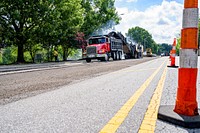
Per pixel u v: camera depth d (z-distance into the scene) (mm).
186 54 2457
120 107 3021
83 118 2531
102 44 23312
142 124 2309
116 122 2377
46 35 27297
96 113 2734
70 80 6500
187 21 2475
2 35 24797
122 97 3705
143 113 2717
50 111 2863
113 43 27141
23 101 3559
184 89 2443
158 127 2221
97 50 23219
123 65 14281
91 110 2883
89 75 7941
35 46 34469
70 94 4090
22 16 24484
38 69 12688
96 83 5605
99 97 3734
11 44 26906
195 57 2436
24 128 2230
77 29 32875
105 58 23375
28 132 2117
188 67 2436
